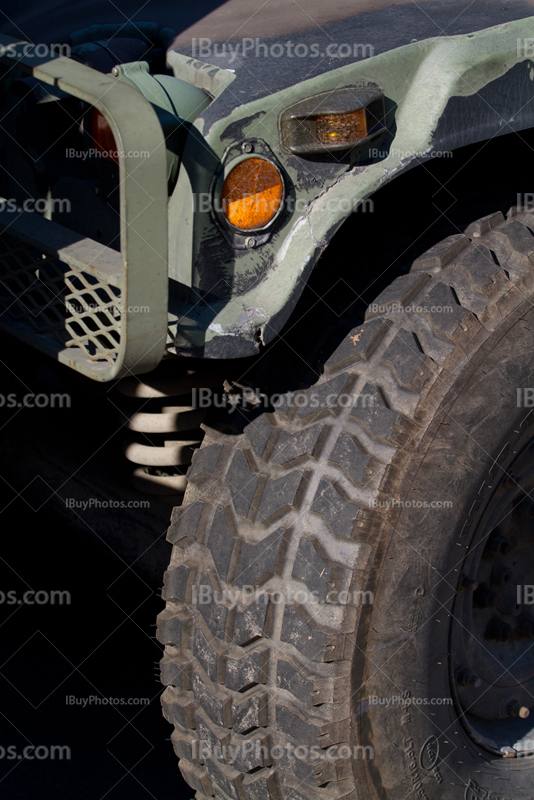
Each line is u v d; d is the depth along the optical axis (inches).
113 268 49.4
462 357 56.8
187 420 70.4
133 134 45.7
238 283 53.7
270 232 53.6
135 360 49.7
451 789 63.7
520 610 71.3
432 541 57.1
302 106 52.5
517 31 61.7
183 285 54.0
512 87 60.6
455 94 56.9
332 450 55.9
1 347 79.2
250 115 51.6
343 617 53.9
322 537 54.9
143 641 93.8
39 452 86.2
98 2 84.4
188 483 61.9
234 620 57.1
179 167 53.2
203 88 59.7
